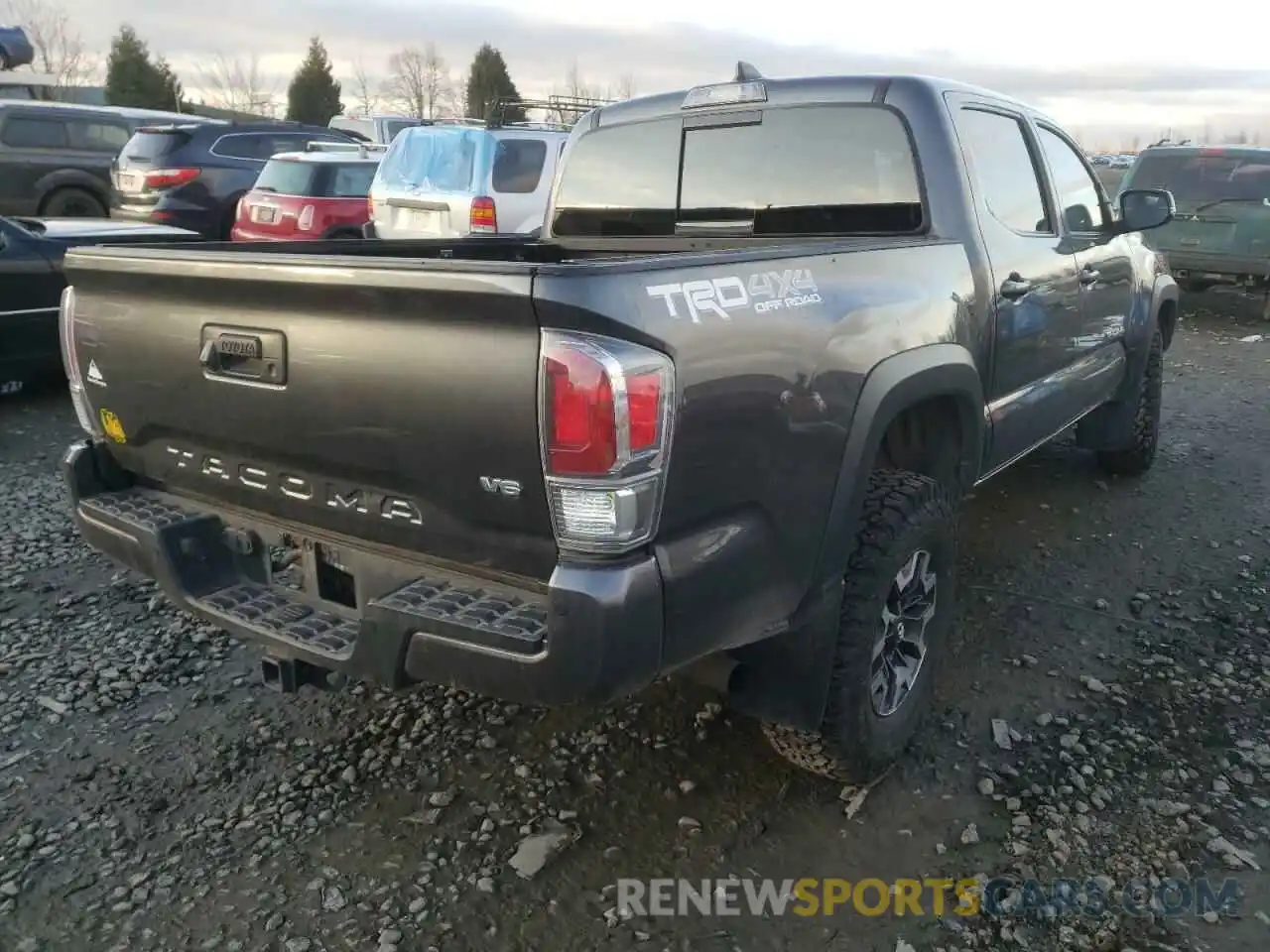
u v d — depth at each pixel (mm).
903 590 3061
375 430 2314
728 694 2748
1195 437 6762
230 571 2908
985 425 3682
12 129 14266
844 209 3678
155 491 3111
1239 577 4543
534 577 2270
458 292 2062
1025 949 2482
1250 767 3168
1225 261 11172
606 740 3342
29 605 4289
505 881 2717
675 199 4098
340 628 2590
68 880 2719
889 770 3156
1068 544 4918
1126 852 2805
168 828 2924
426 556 2441
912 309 3023
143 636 4043
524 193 9648
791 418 2488
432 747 3314
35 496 5641
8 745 3305
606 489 2053
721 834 2898
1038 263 3967
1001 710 3492
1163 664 3783
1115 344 5098
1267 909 2594
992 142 3877
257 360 2488
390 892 2678
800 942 2514
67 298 3014
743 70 3979
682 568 2225
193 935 2531
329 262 2236
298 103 52844
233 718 3480
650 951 2486
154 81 48062
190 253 2625
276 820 2955
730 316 2312
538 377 2039
